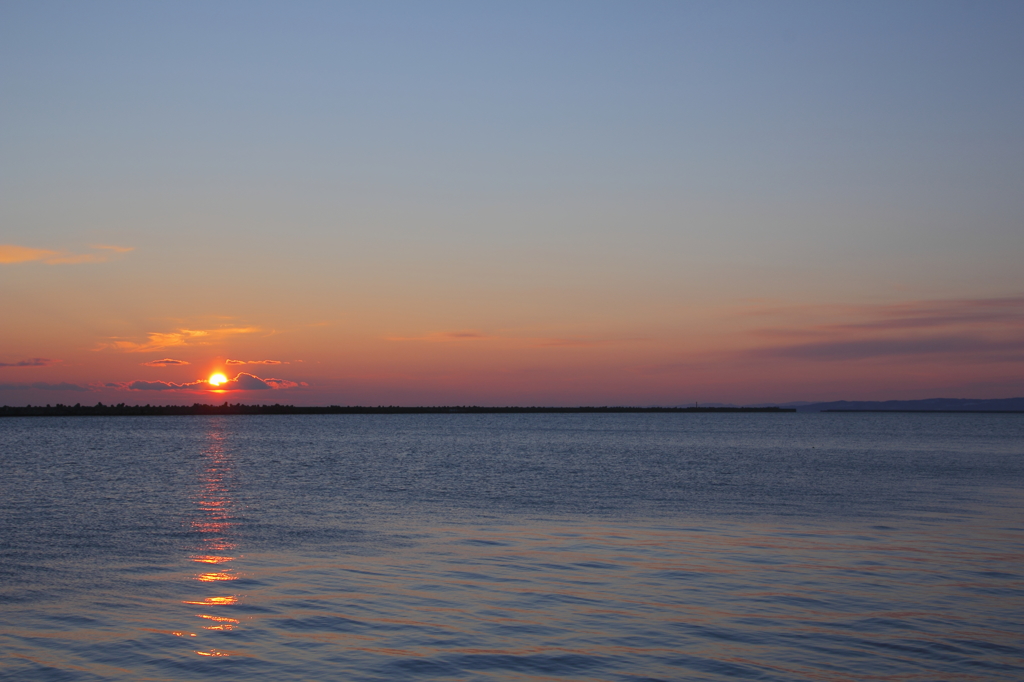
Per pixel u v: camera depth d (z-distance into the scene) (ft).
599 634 47.57
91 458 234.58
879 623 49.83
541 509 106.93
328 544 77.97
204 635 46.96
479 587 59.21
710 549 75.20
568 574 63.82
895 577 62.75
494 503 114.52
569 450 287.28
